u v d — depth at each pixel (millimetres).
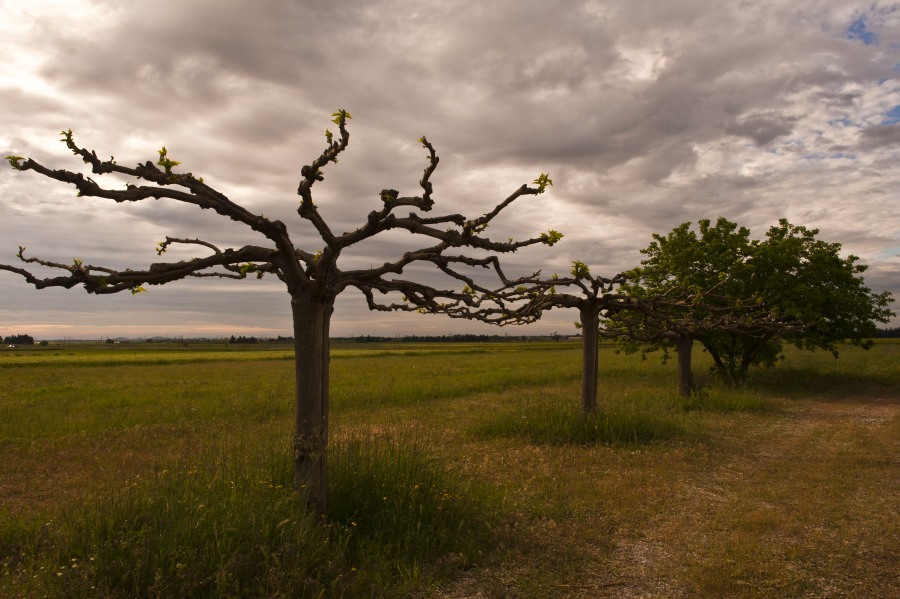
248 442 9445
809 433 11445
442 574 4793
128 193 3963
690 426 11922
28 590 4051
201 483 5484
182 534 4383
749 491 7398
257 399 17375
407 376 28250
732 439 10836
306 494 5129
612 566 5090
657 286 19703
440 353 68000
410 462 6516
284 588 4035
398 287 5859
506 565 5066
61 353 66812
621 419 11016
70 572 4094
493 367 35938
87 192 3807
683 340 16438
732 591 4570
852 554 5289
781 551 5367
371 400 17281
